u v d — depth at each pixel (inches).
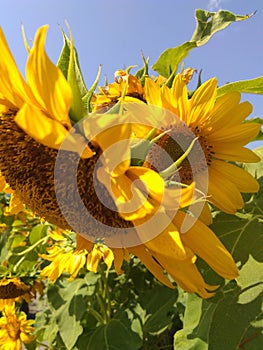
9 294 23.1
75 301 20.4
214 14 13.5
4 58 8.3
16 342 26.2
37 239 23.0
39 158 9.6
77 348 20.5
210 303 11.5
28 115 7.4
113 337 19.7
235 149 11.1
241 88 12.1
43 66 7.8
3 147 9.8
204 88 10.8
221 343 9.8
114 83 12.8
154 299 20.0
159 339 23.1
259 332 9.7
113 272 22.1
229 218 11.4
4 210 27.8
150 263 10.0
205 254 9.2
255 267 10.6
